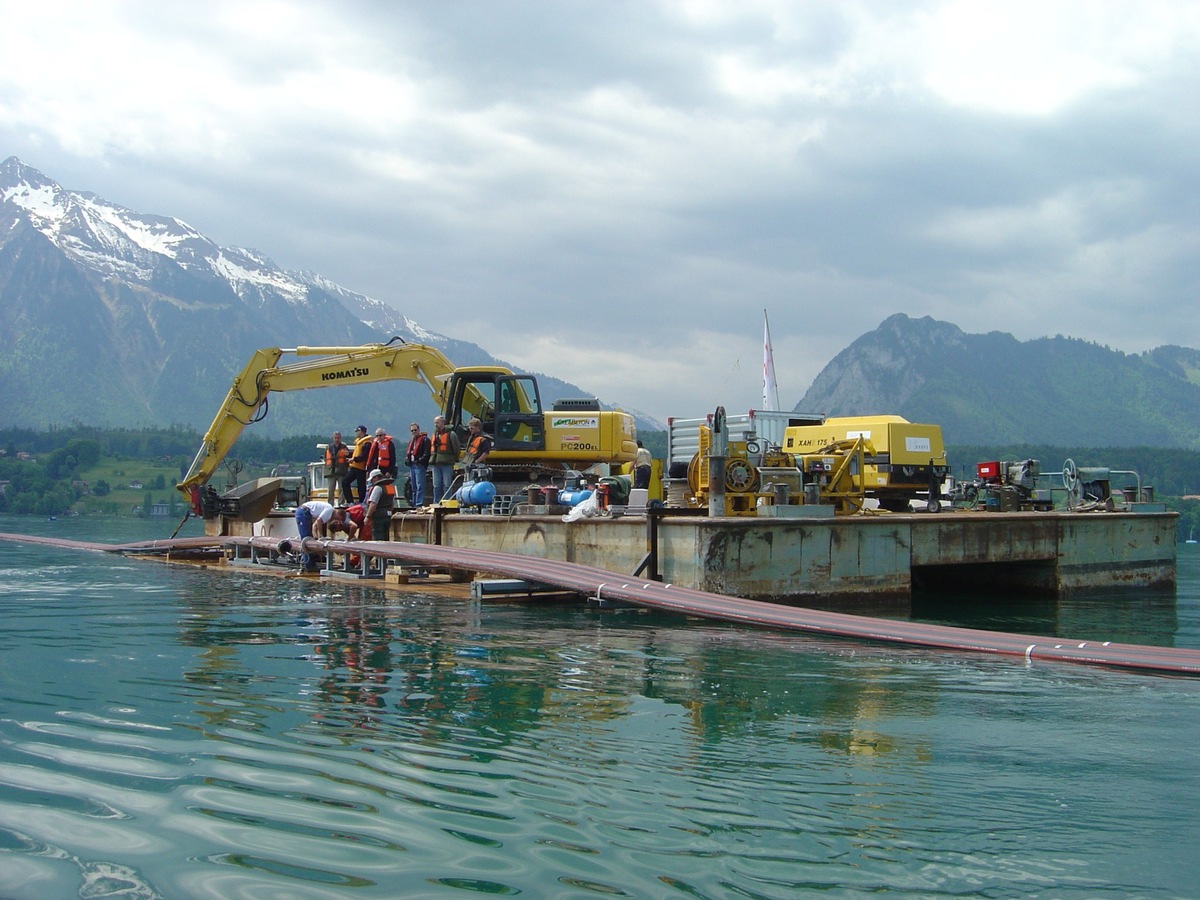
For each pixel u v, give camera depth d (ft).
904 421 73.97
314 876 11.89
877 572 49.08
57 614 37.76
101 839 12.98
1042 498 74.49
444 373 80.02
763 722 20.31
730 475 47.42
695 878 12.05
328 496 75.41
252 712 20.17
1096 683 25.85
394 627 34.65
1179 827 14.20
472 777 15.83
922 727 20.21
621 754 17.43
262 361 80.74
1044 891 11.96
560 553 50.93
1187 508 257.14
